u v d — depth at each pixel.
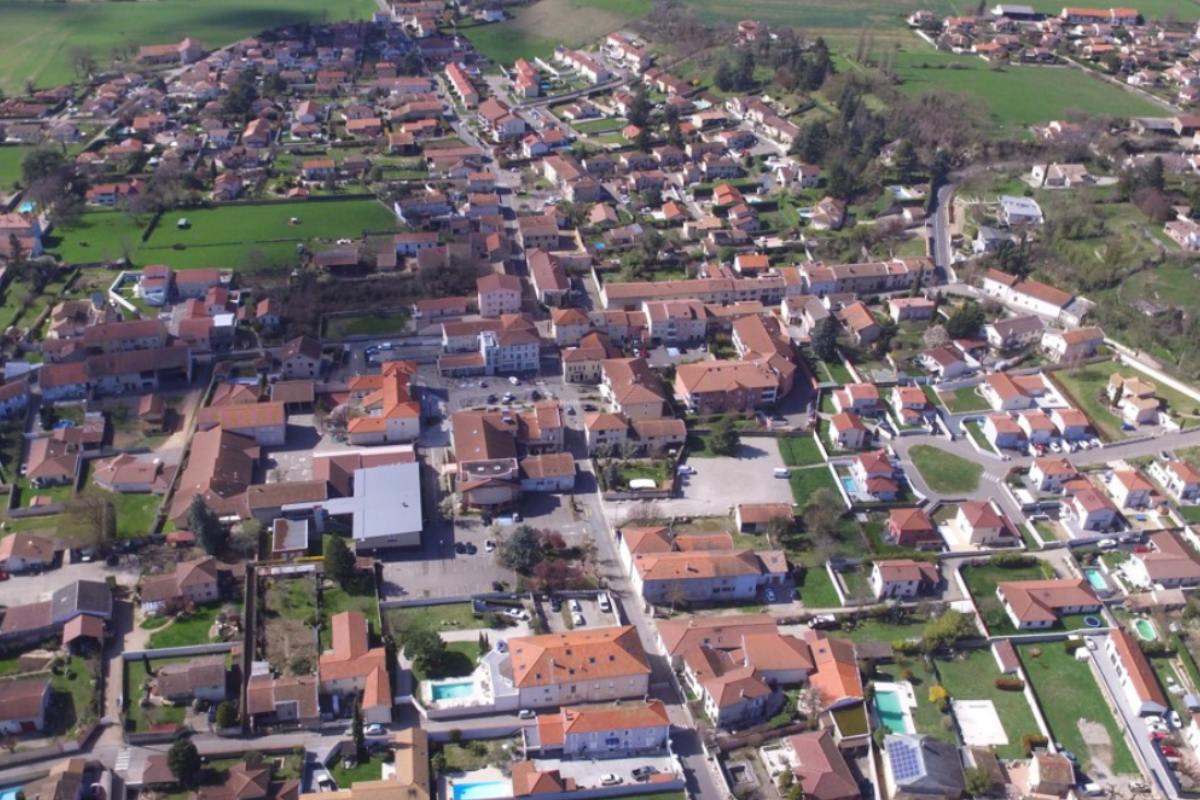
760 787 187.88
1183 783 191.12
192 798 179.12
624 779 188.88
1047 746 198.00
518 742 195.62
